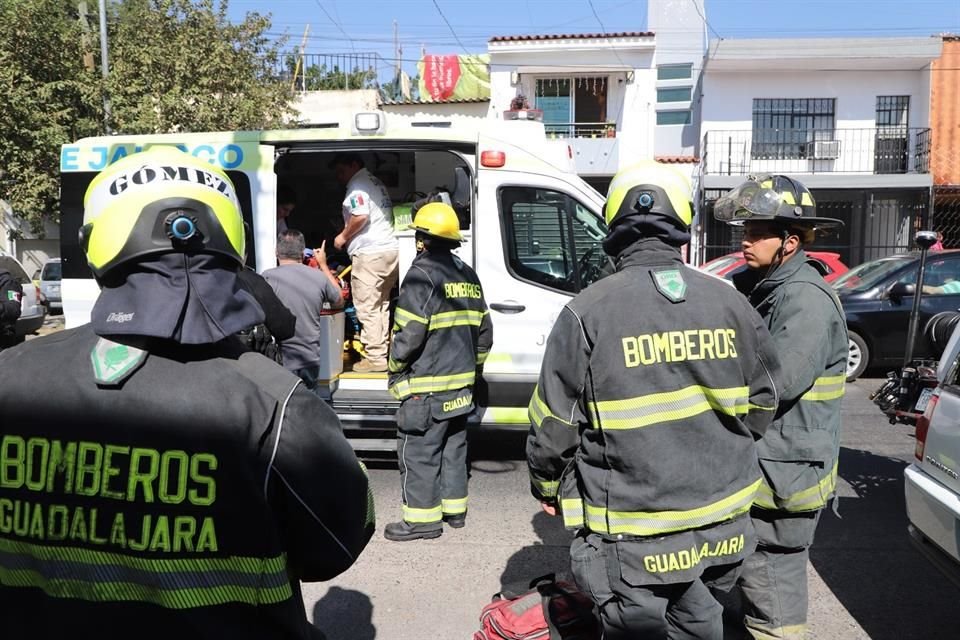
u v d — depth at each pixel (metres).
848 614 3.64
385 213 6.38
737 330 2.13
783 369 2.57
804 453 2.65
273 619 1.37
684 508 2.04
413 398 4.43
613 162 21.56
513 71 21.75
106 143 5.82
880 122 20.81
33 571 1.34
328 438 1.43
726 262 12.16
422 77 22.28
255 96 17.22
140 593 1.31
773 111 20.94
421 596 3.80
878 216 20.38
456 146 5.63
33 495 1.33
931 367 4.05
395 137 5.61
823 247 20.41
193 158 1.51
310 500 1.39
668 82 22.19
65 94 15.15
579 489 2.24
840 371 2.72
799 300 2.65
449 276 4.43
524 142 5.69
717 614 2.11
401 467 4.58
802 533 2.72
